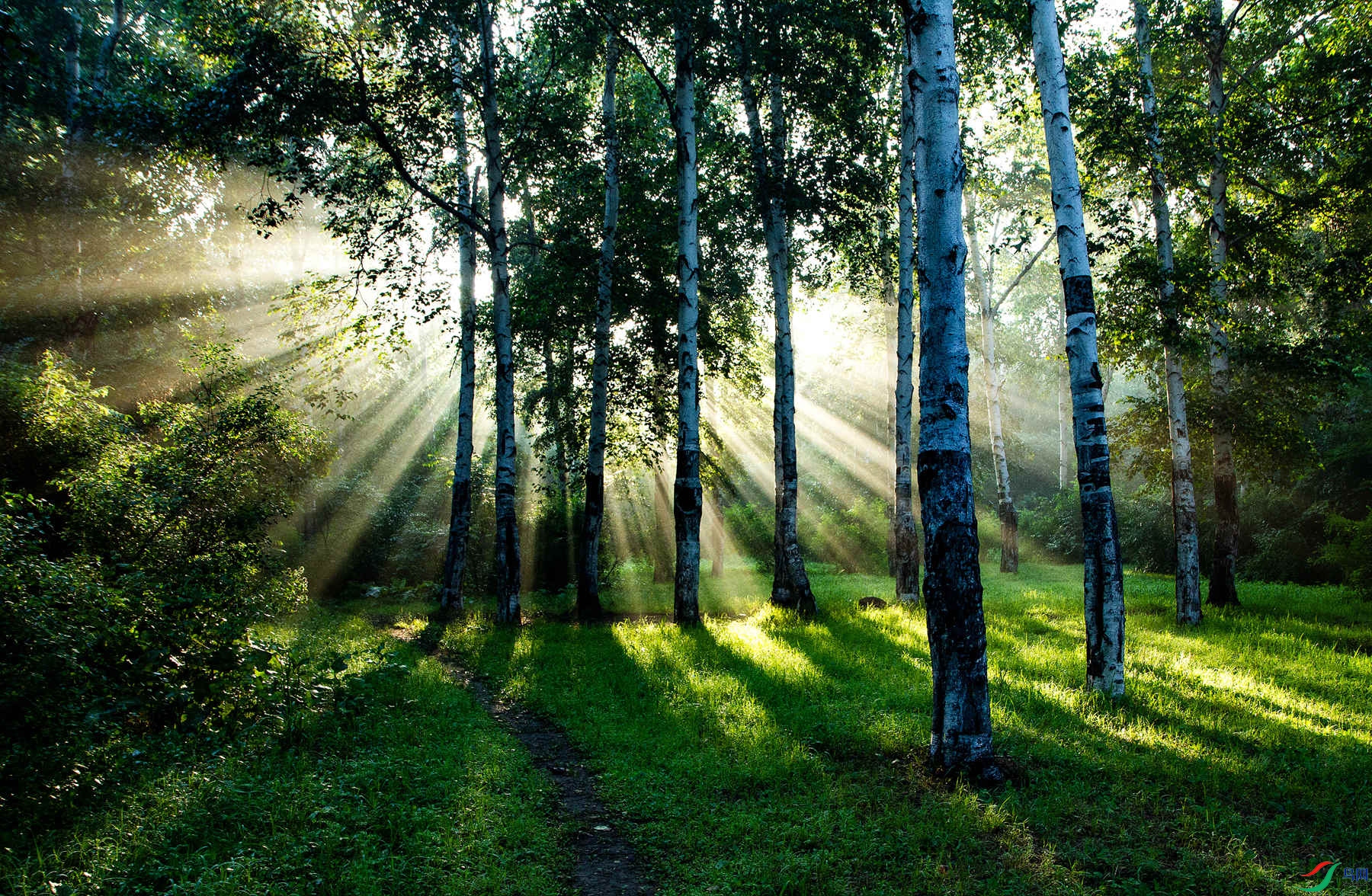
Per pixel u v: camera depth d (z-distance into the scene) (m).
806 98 15.48
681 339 14.56
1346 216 15.71
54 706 5.38
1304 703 8.34
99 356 20.20
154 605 7.05
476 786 5.87
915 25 6.33
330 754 6.54
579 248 16.47
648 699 8.73
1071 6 13.75
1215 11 15.33
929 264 6.23
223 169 14.18
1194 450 18.27
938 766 6.21
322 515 23.98
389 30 13.38
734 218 18.27
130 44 22.47
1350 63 13.53
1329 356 14.84
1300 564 23.72
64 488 9.21
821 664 10.22
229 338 22.50
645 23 14.54
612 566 23.72
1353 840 5.00
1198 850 4.93
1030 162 23.59
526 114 15.69
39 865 4.15
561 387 20.44
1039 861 4.74
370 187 14.22
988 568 30.12
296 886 4.05
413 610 19.03
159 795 5.14
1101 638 8.54
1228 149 14.92
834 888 4.41
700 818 5.43
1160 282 13.16
